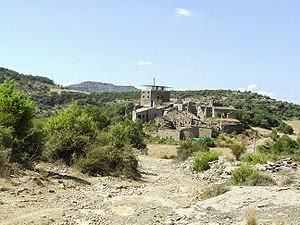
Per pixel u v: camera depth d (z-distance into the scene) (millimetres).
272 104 192250
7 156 25906
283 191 22969
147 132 117812
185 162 52062
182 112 132000
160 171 44281
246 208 19859
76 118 37594
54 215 18172
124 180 32188
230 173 35562
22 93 31141
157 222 18156
